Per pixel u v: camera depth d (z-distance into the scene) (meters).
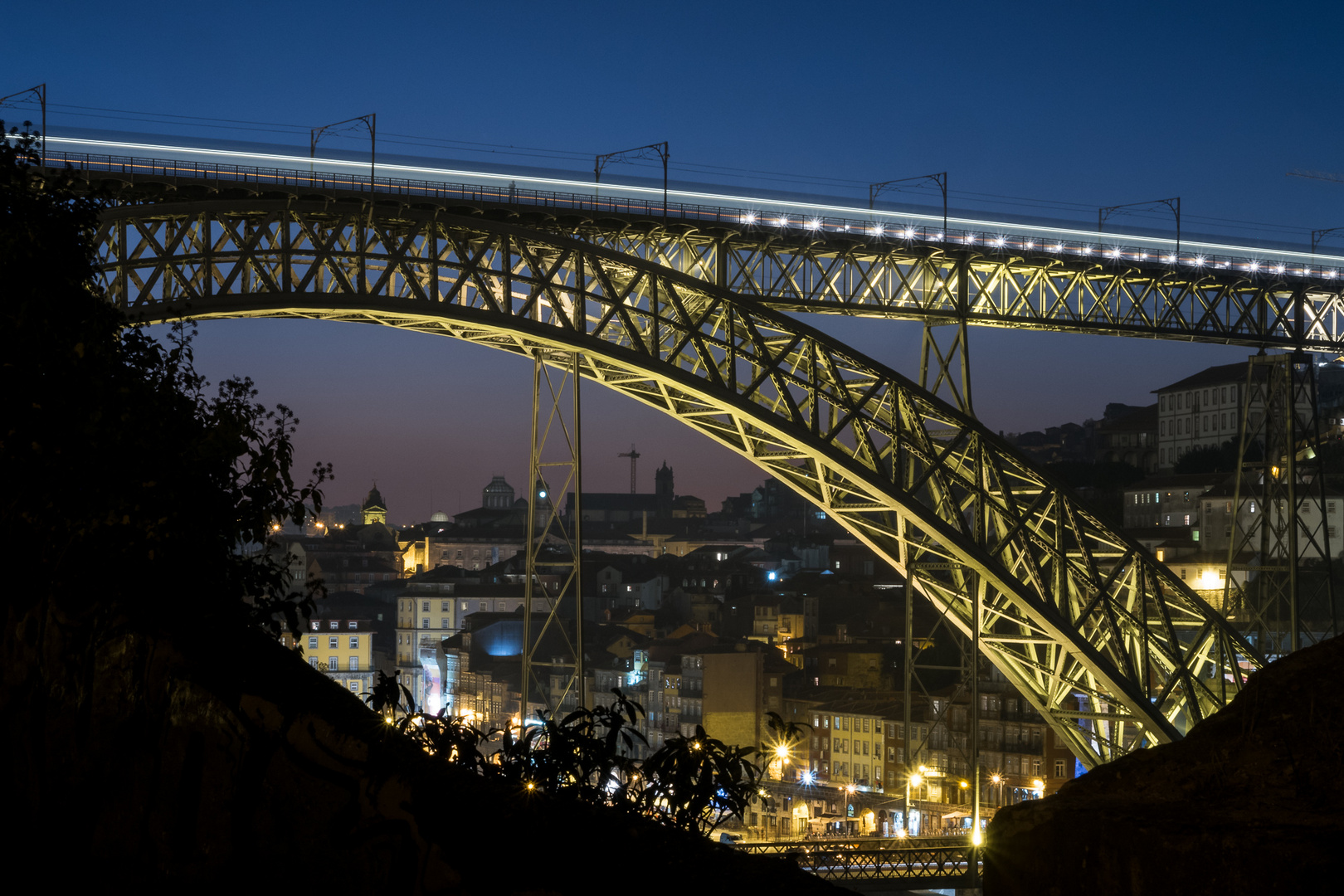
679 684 144.75
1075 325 74.31
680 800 8.88
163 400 14.98
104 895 11.75
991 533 71.69
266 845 10.50
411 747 9.91
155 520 13.48
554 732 9.30
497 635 182.25
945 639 123.31
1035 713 105.50
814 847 57.09
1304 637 89.75
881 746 119.94
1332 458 135.62
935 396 63.59
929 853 56.28
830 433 60.75
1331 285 81.56
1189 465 157.00
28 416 13.95
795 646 159.25
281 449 15.35
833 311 67.38
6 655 13.33
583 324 56.72
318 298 52.25
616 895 7.86
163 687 11.75
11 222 16.27
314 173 54.97
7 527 13.59
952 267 70.62
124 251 48.78
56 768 12.51
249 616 12.97
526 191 60.00
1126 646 67.00
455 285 55.19
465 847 8.73
